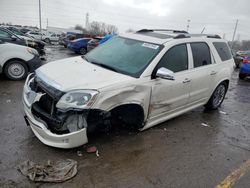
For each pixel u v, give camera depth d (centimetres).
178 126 523
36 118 373
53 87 358
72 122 352
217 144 468
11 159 348
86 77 380
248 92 969
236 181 361
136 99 402
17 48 753
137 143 428
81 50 2081
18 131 424
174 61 468
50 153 370
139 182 334
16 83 725
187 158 405
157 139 452
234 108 713
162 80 437
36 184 307
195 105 561
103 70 416
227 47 643
